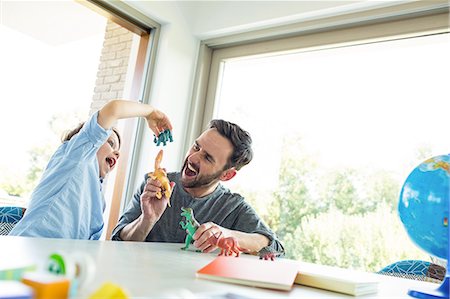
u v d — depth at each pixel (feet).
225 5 6.28
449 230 1.85
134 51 7.19
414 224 2.00
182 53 6.41
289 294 1.59
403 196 2.08
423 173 1.98
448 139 4.42
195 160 4.42
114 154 4.25
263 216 5.65
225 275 1.69
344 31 5.33
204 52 6.65
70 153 3.46
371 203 4.77
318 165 5.35
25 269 1.13
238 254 2.84
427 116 4.62
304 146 5.55
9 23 7.84
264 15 5.76
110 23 7.86
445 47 4.70
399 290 2.16
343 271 2.64
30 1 7.25
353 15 5.12
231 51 6.51
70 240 2.65
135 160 6.06
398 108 4.86
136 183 5.97
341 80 5.45
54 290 0.87
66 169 3.45
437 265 3.60
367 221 4.74
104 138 3.47
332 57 5.63
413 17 4.81
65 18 7.70
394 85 4.97
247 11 5.97
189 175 4.47
